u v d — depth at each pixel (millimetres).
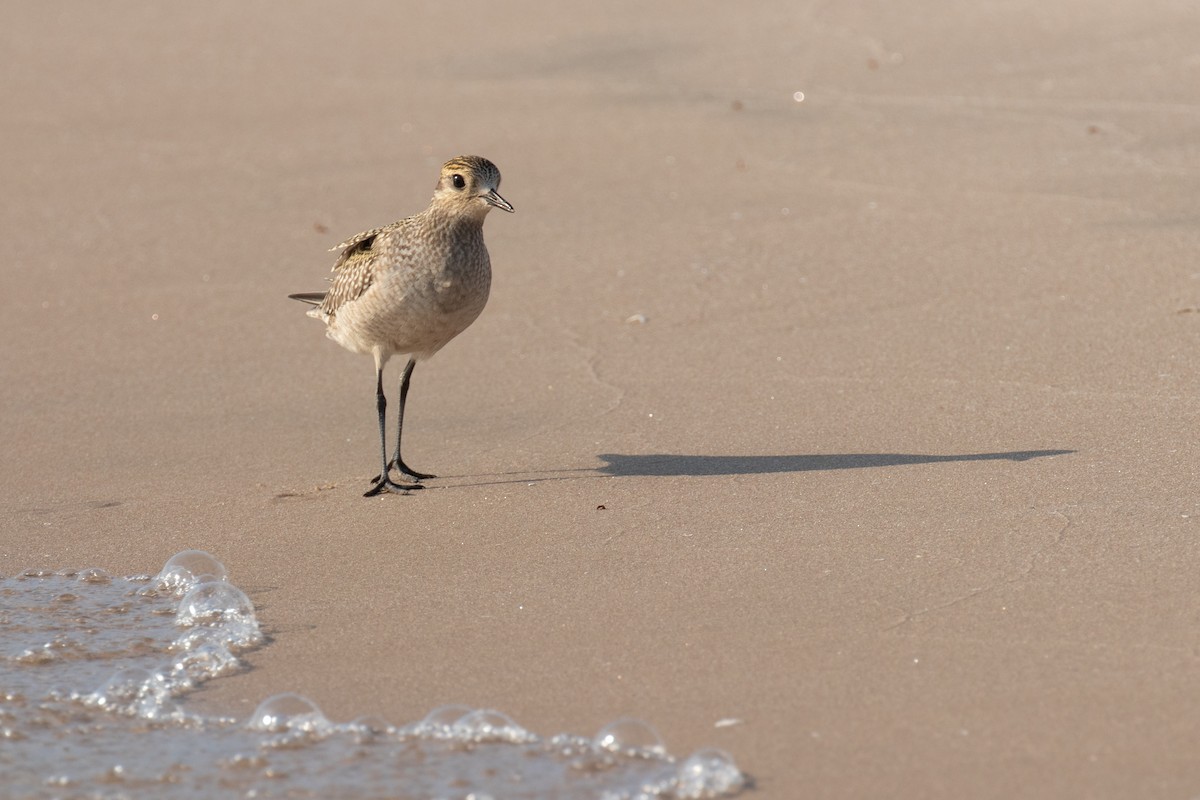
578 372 13797
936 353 13523
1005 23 26625
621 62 26156
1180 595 8430
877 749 7039
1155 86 22453
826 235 17297
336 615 9102
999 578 8891
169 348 15062
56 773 7281
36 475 12016
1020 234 16734
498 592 9273
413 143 22359
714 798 6707
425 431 12711
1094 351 13211
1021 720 7199
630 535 10078
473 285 11672
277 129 23469
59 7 32750
